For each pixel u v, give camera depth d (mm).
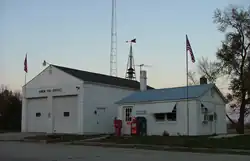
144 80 39562
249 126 49094
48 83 37750
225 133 33094
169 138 26406
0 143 26750
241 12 34562
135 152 19625
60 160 15328
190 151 20656
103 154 18219
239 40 34406
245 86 32938
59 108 36719
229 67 35250
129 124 33188
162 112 30656
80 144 25953
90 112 35375
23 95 39625
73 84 35656
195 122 29062
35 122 38531
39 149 21203
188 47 30016
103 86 37344
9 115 48250
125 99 34062
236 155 18188
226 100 33656
